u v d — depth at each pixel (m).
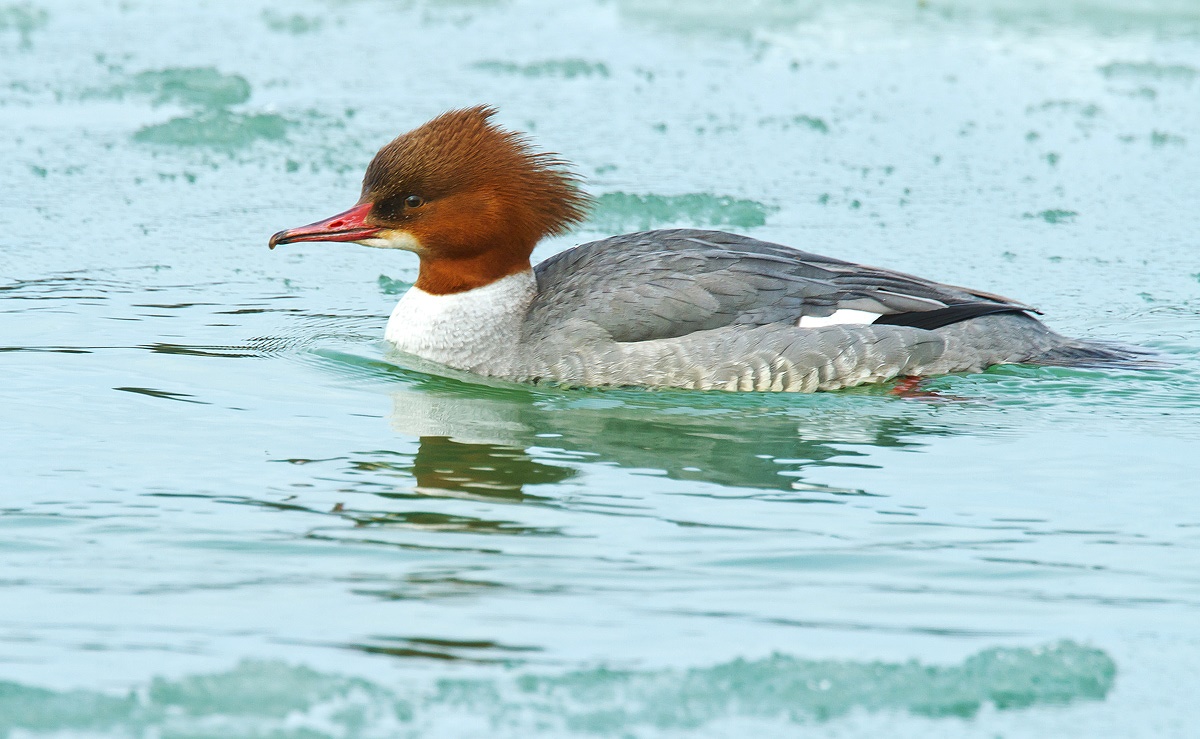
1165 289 15.57
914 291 12.92
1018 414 11.87
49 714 7.21
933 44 25.95
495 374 12.80
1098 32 26.48
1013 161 20.12
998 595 8.58
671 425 11.57
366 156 19.98
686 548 9.15
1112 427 11.55
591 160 19.67
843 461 10.78
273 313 14.66
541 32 26.50
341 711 7.30
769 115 21.95
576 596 8.48
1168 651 7.97
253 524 9.40
